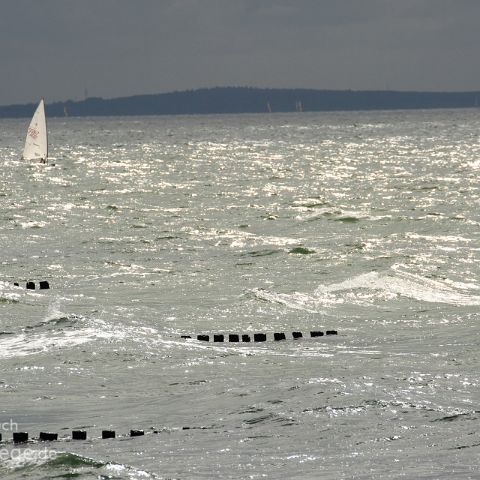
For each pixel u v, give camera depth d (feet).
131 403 223.71
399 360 266.77
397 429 193.26
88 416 213.46
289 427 196.65
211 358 271.28
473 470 163.63
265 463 171.32
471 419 199.52
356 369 254.06
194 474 164.96
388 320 339.77
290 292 388.78
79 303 360.28
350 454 176.14
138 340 287.89
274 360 269.85
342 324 333.42
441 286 404.57
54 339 288.71
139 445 186.70
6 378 248.93
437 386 229.25
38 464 166.81
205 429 198.70
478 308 357.61
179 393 231.50
